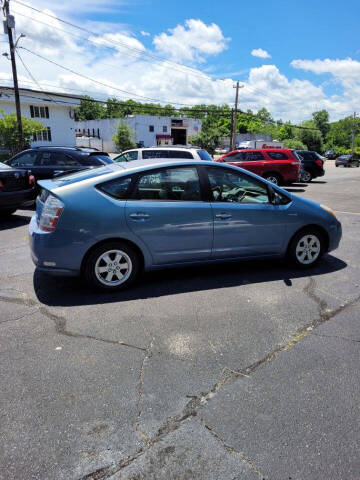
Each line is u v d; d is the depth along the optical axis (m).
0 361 2.70
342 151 77.81
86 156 9.19
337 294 4.02
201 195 4.16
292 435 2.05
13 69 21.80
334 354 2.87
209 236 4.19
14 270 4.63
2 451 1.91
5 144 25.66
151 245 3.96
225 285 4.24
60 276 4.07
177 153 10.31
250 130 108.00
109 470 1.82
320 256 4.88
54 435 2.02
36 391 2.38
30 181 7.56
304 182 17.97
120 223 3.78
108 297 3.85
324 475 1.80
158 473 1.80
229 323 3.34
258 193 4.48
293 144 66.50
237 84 41.06
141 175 3.94
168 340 3.03
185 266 4.25
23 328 3.19
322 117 111.62
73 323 3.29
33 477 1.77
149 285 4.20
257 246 4.48
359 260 5.24
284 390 2.43
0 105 33.88
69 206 3.64
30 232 3.89
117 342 2.99
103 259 3.85
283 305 3.73
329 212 4.82
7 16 20.33
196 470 1.82
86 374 2.57
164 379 2.53
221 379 2.54
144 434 2.04
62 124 37.97
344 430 2.09
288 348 2.94
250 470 1.82
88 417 2.16
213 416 2.19
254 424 2.13
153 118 57.28
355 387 2.47
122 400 2.31
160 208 3.93
